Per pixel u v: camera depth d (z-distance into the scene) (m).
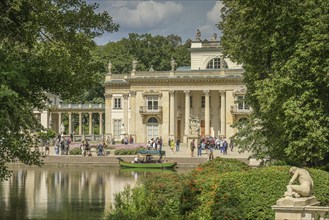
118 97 100.19
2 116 16.81
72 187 37.94
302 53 24.28
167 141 94.12
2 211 27.03
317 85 24.73
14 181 42.47
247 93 33.53
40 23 22.12
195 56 97.06
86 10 23.86
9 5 18.58
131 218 16.53
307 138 24.22
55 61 21.16
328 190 19.31
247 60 30.92
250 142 34.84
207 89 92.50
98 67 24.55
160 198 18.89
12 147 19.16
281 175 18.61
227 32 36.12
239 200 18.06
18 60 18.78
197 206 18.30
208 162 23.77
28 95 20.50
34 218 24.91
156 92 94.69
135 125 96.12
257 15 27.33
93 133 122.81
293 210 16.23
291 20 25.62
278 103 25.47
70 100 24.44
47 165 61.53
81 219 24.52
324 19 24.66
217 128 95.19
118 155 68.31
